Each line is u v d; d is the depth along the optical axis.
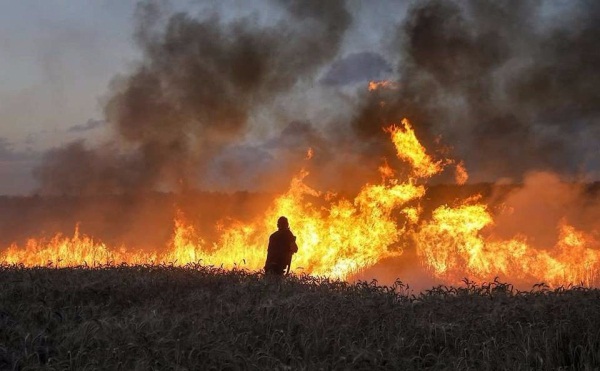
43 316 9.62
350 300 10.88
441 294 12.40
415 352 8.86
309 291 12.54
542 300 10.67
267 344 8.72
